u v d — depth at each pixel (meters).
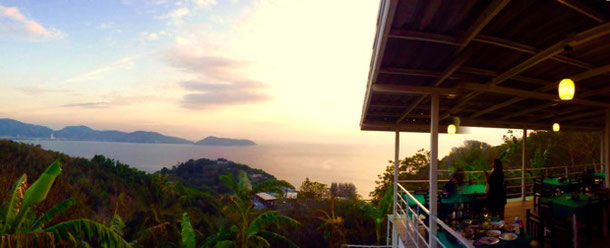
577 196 6.36
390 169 26.78
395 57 3.83
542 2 2.60
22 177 9.59
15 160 23.28
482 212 5.98
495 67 4.29
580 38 3.04
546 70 4.43
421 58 3.83
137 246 15.64
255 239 16.44
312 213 24.31
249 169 59.03
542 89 5.20
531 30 3.12
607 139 7.59
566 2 2.50
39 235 7.71
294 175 163.00
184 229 14.50
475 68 4.28
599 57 3.89
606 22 2.78
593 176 9.19
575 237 4.25
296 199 26.86
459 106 6.40
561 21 2.93
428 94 5.18
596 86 5.38
